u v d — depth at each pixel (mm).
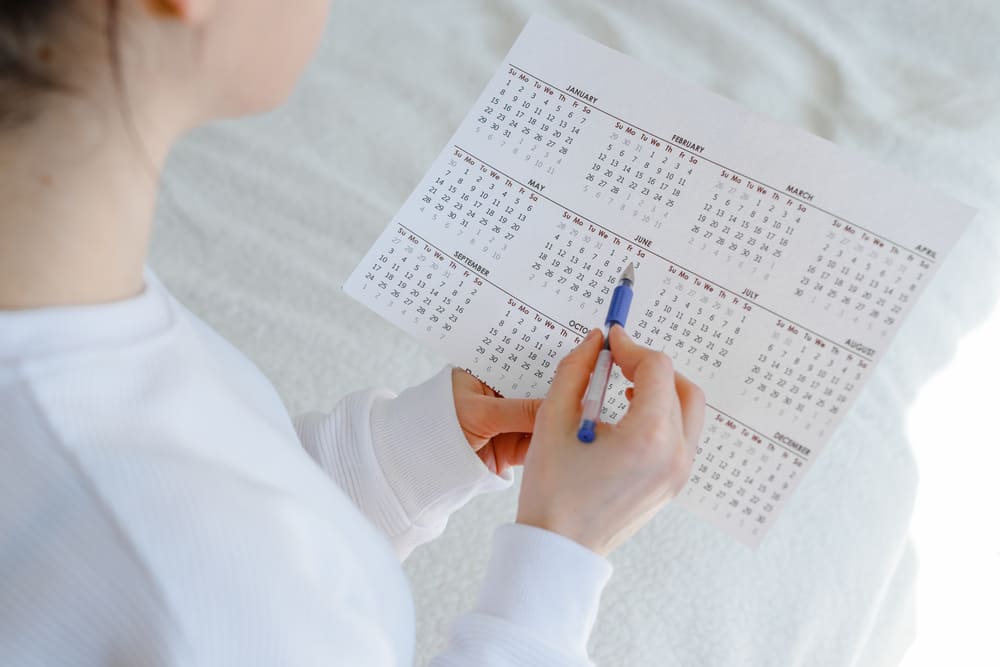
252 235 990
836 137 1018
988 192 982
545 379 577
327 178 1019
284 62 353
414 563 862
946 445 907
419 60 1089
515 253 598
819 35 1069
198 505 306
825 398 531
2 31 278
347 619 346
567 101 622
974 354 938
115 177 319
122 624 294
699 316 562
